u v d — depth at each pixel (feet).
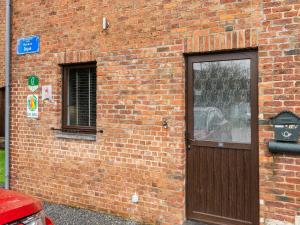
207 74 17.92
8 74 25.13
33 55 23.98
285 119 15.25
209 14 17.21
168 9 18.38
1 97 38.09
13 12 25.08
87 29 21.38
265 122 15.83
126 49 19.83
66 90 23.06
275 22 15.58
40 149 23.62
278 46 15.52
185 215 18.39
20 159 24.67
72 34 22.03
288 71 15.31
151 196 19.02
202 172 18.01
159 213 18.75
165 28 18.47
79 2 21.70
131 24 19.62
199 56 17.97
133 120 19.60
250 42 16.17
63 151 22.50
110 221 19.52
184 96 18.28
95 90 21.90
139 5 19.34
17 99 24.86
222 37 16.87
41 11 23.53
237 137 17.19
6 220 10.04
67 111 23.12
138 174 19.44
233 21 16.60
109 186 20.57
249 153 16.80
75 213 20.84
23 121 24.52
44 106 23.43
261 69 15.92
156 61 18.76
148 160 19.10
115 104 20.26
